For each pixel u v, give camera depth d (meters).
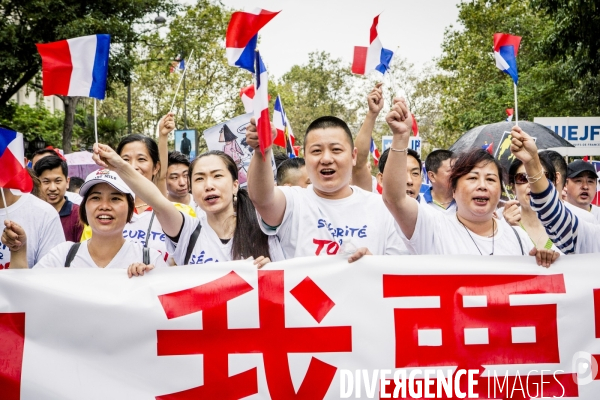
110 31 18.67
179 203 4.90
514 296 3.12
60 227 4.25
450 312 3.11
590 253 3.17
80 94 3.22
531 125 7.84
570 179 5.20
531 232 3.89
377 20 3.86
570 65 17.67
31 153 17.45
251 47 2.77
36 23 18.31
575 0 13.48
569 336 3.11
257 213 3.40
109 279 3.16
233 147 6.18
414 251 3.29
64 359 3.07
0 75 18.53
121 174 3.25
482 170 3.22
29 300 3.11
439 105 37.34
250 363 3.09
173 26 21.59
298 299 3.12
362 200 3.58
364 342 3.10
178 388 3.07
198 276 3.15
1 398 3.05
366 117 4.15
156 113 29.48
